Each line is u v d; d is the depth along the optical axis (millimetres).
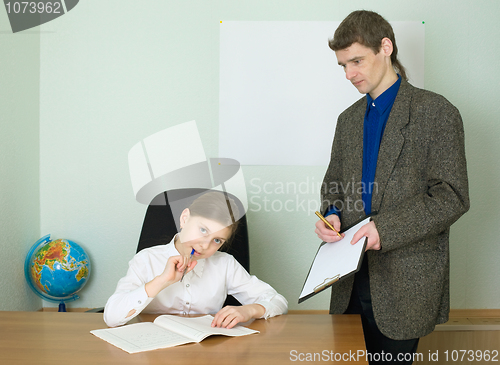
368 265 1220
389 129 1201
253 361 817
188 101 2279
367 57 1203
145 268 1338
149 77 2287
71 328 1015
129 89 2291
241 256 1538
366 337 1293
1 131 2020
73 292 2158
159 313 1255
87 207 2314
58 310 2215
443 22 2184
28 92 2221
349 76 1245
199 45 2271
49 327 1022
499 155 2188
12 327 1020
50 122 2311
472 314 2180
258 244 2268
